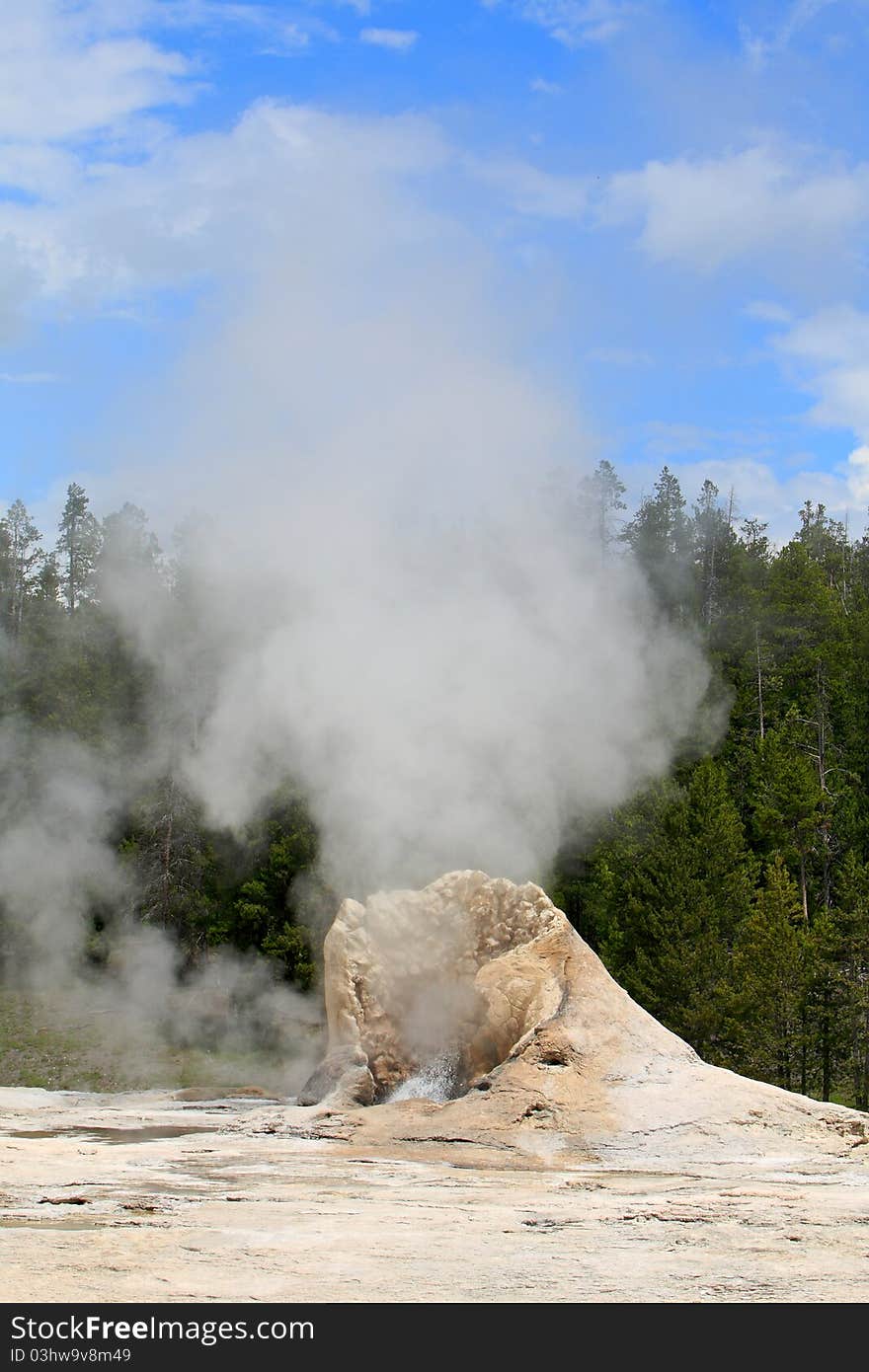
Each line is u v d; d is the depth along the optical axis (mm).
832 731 73312
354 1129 24281
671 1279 13102
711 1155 22031
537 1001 26750
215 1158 21672
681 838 50281
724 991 44375
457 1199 17547
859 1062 43688
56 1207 16391
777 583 85312
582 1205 17078
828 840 61875
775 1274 13305
